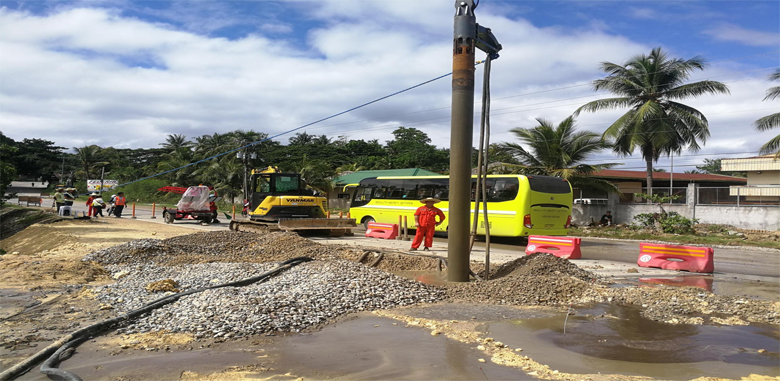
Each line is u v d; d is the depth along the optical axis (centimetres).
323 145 7369
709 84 2848
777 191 3347
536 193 1866
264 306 712
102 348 554
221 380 459
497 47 1015
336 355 537
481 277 1034
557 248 1493
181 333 611
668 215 2645
